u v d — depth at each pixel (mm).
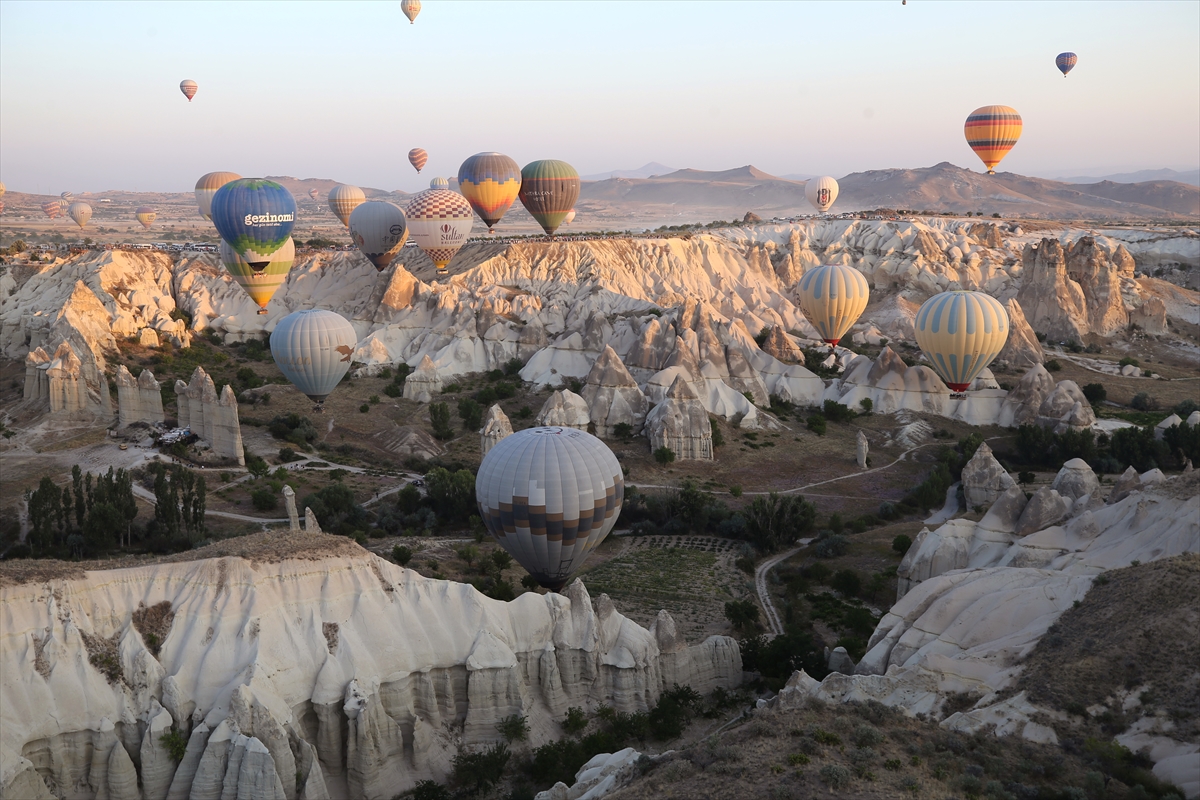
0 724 38031
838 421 108938
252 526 74562
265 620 42812
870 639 52750
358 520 77562
